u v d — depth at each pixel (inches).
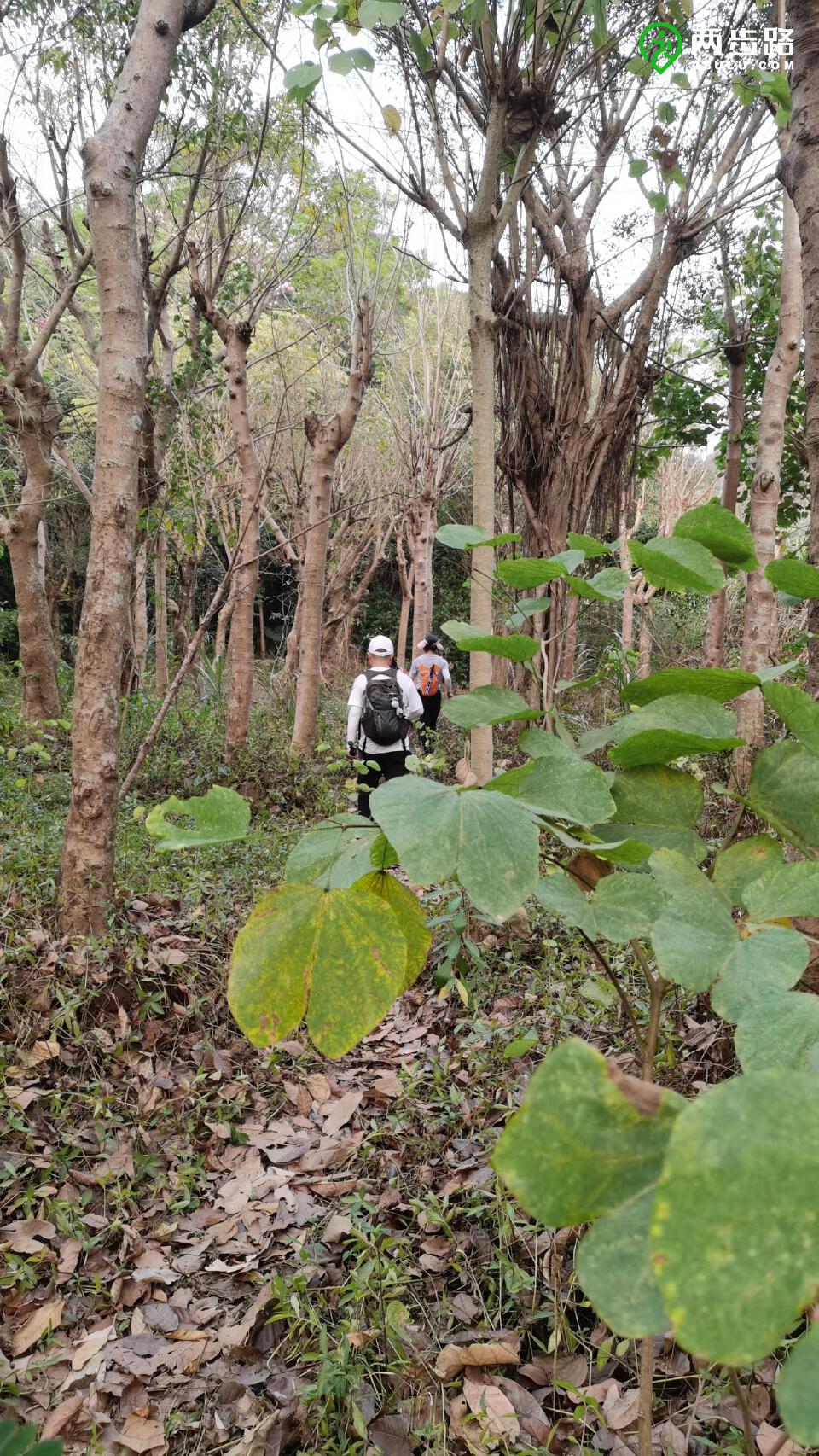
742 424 285.9
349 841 30.3
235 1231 96.3
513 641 34.4
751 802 30.0
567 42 143.6
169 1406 74.5
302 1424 71.2
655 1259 11.9
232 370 333.7
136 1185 102.0
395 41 164.4
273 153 322.3
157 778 293.4
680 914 24.6
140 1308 85.6
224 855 187.9
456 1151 103.7
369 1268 79.4
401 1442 68.6
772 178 239.9
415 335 550.0
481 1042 121.6
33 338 409.1
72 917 144.9
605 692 197.3
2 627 686.5
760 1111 12.3
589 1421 68.5
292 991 23.9
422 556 568.7
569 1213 14.8
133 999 129.3
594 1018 110.8
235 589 326.3
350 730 228.7
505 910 22.0
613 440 268.2
